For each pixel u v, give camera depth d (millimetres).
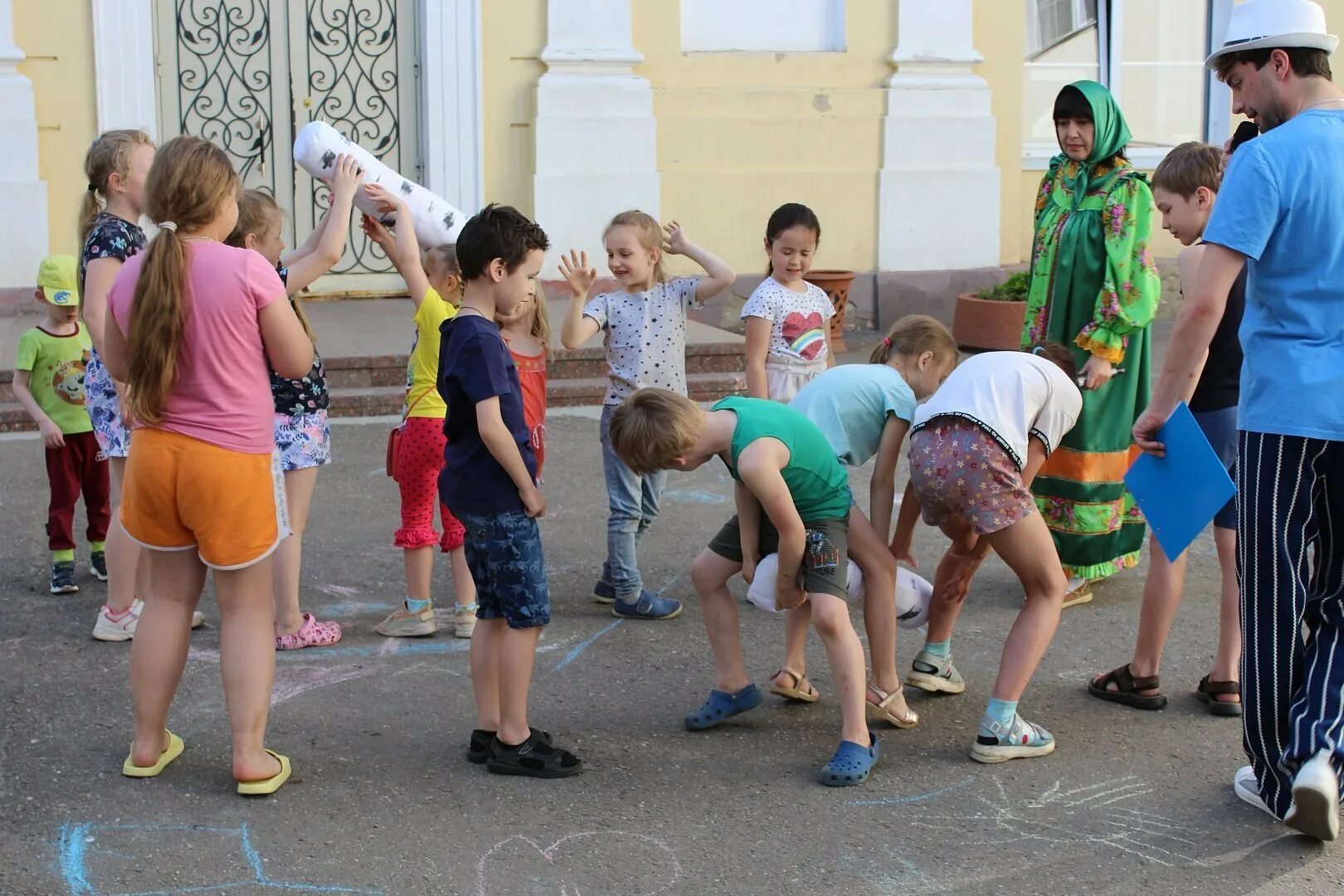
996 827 3494
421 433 4648
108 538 4645
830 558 3779
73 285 5090
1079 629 4969
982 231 11266
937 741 4023
